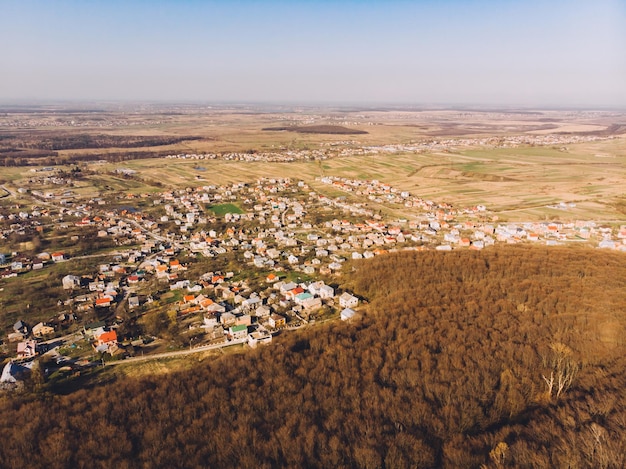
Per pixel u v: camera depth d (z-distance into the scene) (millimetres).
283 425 84875
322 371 103375
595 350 109375
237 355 115375
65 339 131125
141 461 76938
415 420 84875
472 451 75938
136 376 110188
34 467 75250
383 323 128125
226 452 78000
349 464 74250
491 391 93688
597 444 72688
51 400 97250
